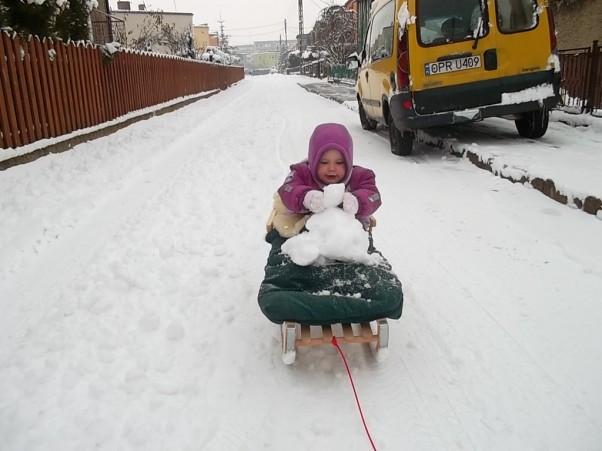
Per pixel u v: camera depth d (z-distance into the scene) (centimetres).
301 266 285
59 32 1011
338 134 301
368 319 279
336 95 2269
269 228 337
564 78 1038
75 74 988
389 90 816
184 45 3678
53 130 887
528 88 743
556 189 532
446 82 739
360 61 1152
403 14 739
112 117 1186
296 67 8494
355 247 281
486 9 721
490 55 731
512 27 732
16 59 779
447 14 730
